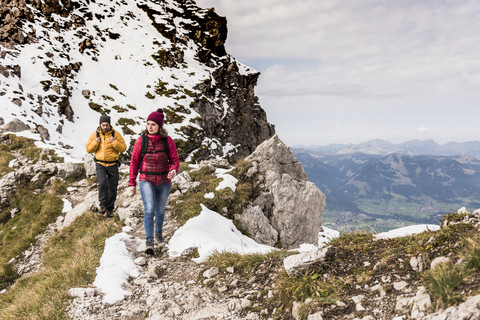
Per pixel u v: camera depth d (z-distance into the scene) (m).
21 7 40.62
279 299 4.43
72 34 44.78
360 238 5.43
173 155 6.89
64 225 10.42
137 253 7.12
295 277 4.50
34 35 39.03
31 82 33.34
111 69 43.50
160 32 54.56
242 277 5.48
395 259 4.14
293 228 12.23
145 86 42.66
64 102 33.88
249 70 59.69
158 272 6.11
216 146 42.31
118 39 49.25
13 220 12.23
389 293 3.62
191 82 46.56
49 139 26.11
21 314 5.20
